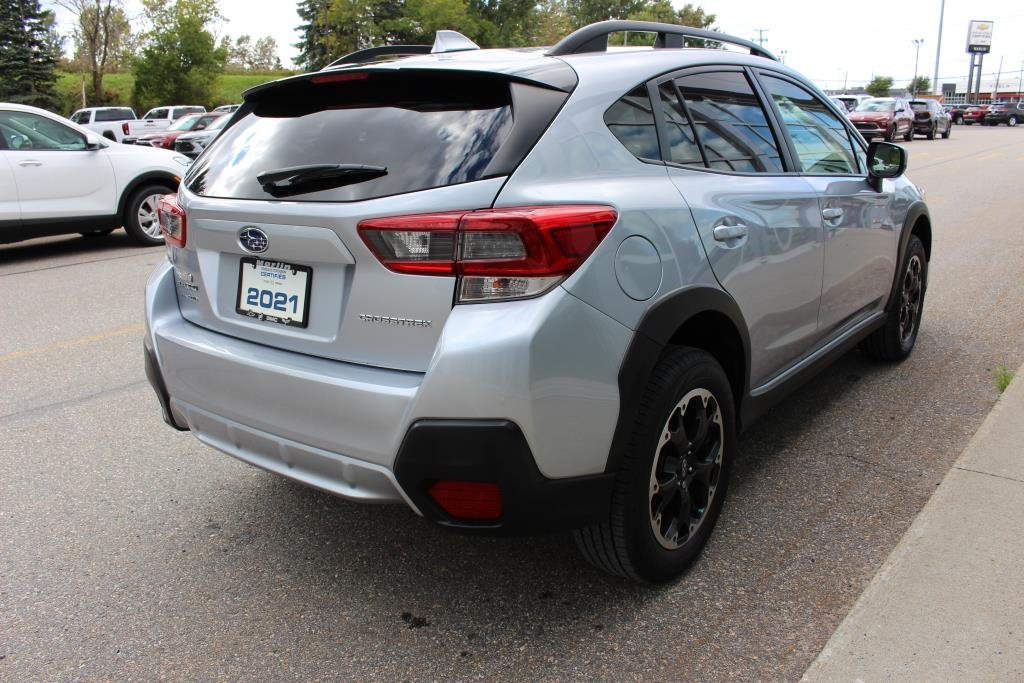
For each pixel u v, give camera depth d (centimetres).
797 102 361
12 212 871
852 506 311
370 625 250
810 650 230
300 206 228
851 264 372
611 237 222
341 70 249
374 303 220
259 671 231
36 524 317
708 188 271
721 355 287
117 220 964
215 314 264
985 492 291
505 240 205
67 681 229
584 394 216
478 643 239
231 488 346
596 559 249
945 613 228
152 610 262
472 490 211
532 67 243
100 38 5116
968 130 4606
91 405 443
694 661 227
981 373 456
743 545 286
